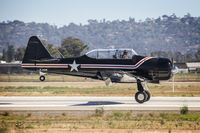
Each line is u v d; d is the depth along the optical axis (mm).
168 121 44500
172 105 56406
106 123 43188
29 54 64812
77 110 52000
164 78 58688
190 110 51688
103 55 60875
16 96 70312
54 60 63719
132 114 48938
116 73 58469
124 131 38969
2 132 37438
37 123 43312
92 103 59062
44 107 54812
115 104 57781
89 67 61094
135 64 58938
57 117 46844
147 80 58906
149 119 45594
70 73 63156
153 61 58469
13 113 50188
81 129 40000
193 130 39938
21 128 40562
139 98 58188
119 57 59969
